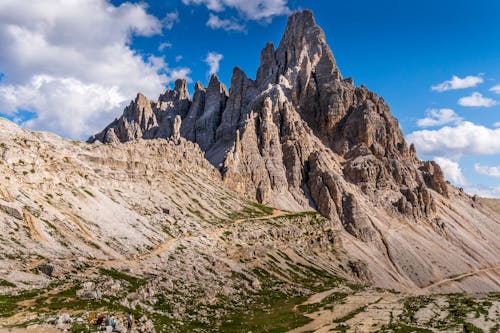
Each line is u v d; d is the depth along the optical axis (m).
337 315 112.88
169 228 159.50
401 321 106.25
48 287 80.94
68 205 131.25
